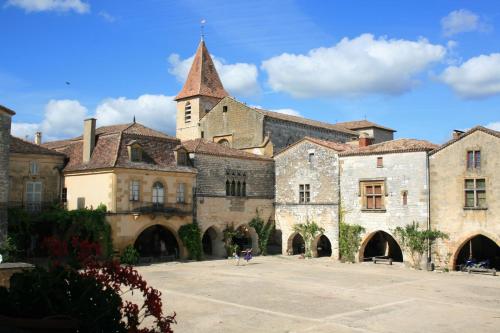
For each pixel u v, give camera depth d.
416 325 19.98
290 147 48.12
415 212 39.75
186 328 18.89
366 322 20.38
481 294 27.38
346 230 43.00
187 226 41.88
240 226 46.44
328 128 60.44
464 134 38.03
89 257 7.68
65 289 7.15
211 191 44.12
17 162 39.78
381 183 41.66
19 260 34.81
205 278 31.94
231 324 19.67
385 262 41.78
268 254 48.28
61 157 42.19
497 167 36.50
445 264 38.16
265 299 25.03
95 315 6.87
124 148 39.72
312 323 20.06
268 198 48.59
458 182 38.09
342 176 43.94
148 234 44.09
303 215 46.50
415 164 40.06
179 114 69.06
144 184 39.59
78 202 40.38
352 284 30.42
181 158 42.53
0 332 5.78
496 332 19.02
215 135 57.50
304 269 37.56
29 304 6.88
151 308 7.40
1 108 33.41
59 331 6.50
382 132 72.69
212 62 70.06
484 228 36.75
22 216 36.44
